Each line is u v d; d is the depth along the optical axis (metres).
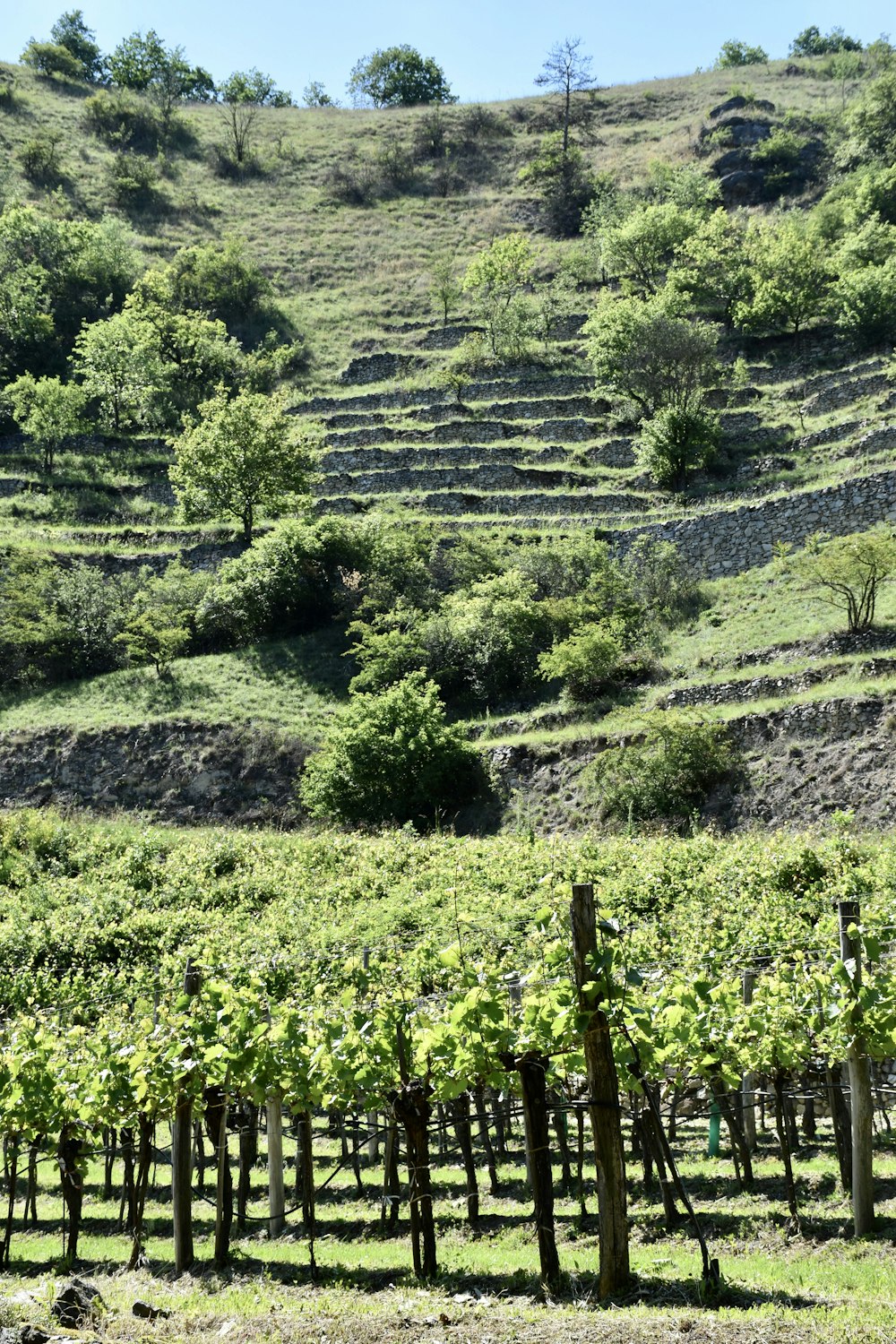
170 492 56.28
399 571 43.62
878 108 80.12
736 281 64.06
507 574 41.09
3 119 99.88
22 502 54.09
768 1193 10.25
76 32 123.00
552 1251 7.70
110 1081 9.86
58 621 43.56
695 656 34.84
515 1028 8.01
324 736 37.06
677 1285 7.39
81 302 74.00
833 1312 6.54
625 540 43.38
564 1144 11.55
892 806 25.09
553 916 7.78
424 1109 8.81
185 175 97.50
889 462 42.06
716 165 84.31
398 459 54.47
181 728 37.97
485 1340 6.54
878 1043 8.43
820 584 33.12
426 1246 8.59
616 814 29.03
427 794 32.62
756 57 123.19
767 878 19.16
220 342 68.81
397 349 70.44
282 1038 9.22
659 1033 8.89
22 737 38.69
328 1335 6.90
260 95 125.31
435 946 15.79
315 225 90.31
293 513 49.75
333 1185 12.99
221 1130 9.64
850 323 55.59
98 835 31.17
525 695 37.53
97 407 66.06
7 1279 9.49
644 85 110.31
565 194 87.50
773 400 54.16
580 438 55.12
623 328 56.94
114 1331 7.15
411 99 124.31
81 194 90.81
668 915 18.38
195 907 24.88
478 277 70.19
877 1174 10.46
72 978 21.00
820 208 69.62
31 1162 12.45
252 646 43.44
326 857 27.50
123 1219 12.00
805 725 28.09
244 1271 9.38
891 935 10.78
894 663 28.77
